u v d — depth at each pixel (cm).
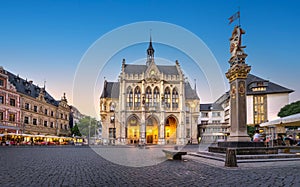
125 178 937
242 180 896
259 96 7838
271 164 1376
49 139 5756
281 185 807
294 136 4084
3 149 3212
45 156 2016
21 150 2984
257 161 1498
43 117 6781
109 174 1034
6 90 5391
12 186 784
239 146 1741
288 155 1623
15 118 5659
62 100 7881
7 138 4797
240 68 1870
